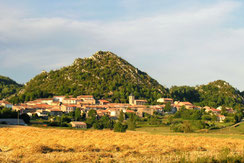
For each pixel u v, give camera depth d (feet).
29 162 152.25
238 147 220.64
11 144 229.66
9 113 615.57
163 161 149.89
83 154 170.50
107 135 296.30
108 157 166.91
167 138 279.28
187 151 192.75
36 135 291.17
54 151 189.06
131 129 581.53
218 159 150.20
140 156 166.09
